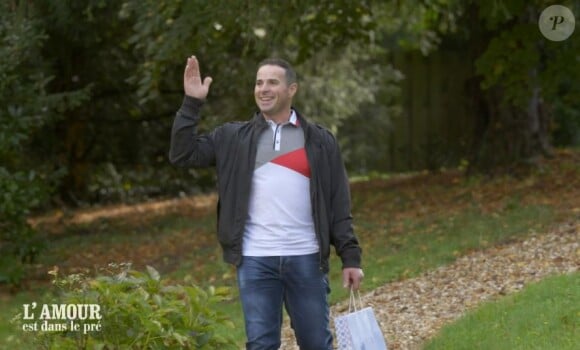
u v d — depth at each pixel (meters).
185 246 18.98
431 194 19.83
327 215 8.38
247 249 8.27
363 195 21.23
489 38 20.25
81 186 26.44
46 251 18.39
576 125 29.36
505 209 16.83
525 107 18.17
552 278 10.95
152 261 17.84
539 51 18.03
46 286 16.03
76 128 25.52
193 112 8.29
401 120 31.92
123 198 27.84
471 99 21.06
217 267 16.17
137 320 8.02
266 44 16.03
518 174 19.50
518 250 13.62
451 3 20.03
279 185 8.23
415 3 20.48
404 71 31.91
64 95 16.89
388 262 14.36
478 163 20.41
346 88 26.84
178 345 8.06
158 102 26.12
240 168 8.30
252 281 8.25
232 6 15.02
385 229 17.11
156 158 27.56
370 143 31.38
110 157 27.17
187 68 8.30
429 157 29.36
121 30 22.08
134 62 24.45
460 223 16.23
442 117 31.62
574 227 14.30
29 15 17.38
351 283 8.45
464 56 31.20
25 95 16.03
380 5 20.67
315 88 25.45
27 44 16.11
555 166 19.67
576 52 17.03
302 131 8.40
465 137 28.02
